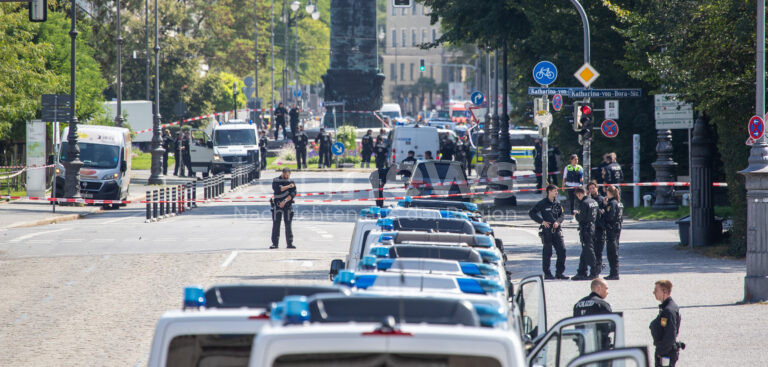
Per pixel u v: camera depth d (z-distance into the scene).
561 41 125.88
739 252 73.19
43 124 129.00
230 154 183.62
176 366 19.23
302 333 14.96
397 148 172.00
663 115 83.38
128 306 52.66
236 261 71.56
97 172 128.38
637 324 46.66
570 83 130.50
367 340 14.98
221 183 156.12
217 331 18.95
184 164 192.25
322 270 66.25
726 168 74.75
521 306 30.67
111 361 39.66
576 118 94.12
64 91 151.88
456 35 149.75
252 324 19.05
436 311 17.83
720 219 82.31
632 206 120.81
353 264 38.44
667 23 77.31
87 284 60.62
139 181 177.38
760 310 50.09
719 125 73.94
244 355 19.38
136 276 64.00
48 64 158.38
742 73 70.94
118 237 90.00
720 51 70.31
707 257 73.94
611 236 62.41
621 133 130.00
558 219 64.00
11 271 66.88
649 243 84.88
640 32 80.69
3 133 139.88
